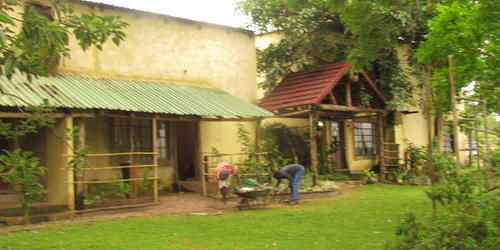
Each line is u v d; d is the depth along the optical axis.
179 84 16.11
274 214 11.36
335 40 19.23
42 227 9.65
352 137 20.48
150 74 15.66
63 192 11.33
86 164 7.02
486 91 9.59
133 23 15.41
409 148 20.44
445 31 9.88
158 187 14.80
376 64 19.31
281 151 18.55
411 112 20.00
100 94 12.54
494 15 8.98
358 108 17.72
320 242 8.34
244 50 18.33
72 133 7.10
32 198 6.05
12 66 5.89
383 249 7.67
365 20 12.12
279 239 8.65
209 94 15.78
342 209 12.02
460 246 5.79
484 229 5.81
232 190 13.38
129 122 14.72
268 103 17.69
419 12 15.75
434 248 5.84
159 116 13.30
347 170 20.05
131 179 12.14
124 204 12.19
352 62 12.76
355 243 8.21
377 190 16.19
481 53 9.87
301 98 16.66
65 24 6.75
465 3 9.63
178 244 8.24
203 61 17.05
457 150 7.43
